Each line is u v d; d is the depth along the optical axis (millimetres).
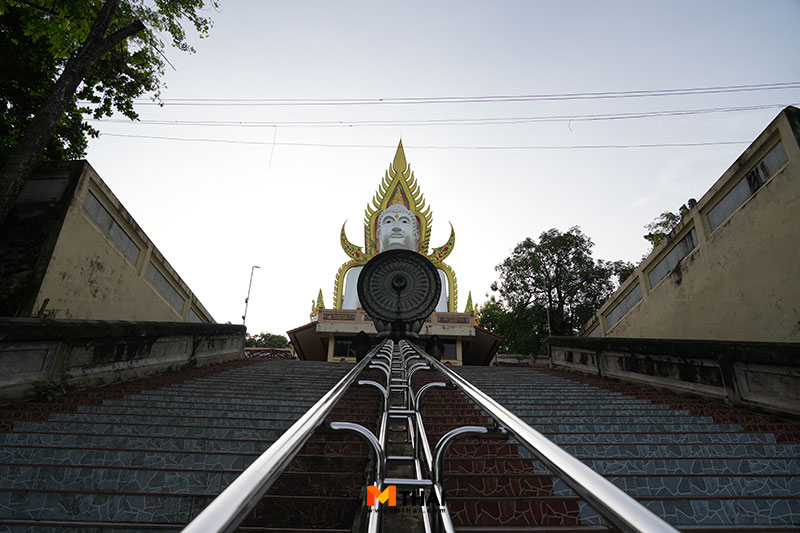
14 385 5461
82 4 7961
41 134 7211
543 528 2637
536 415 5391
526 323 26359
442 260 28844
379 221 28703
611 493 967
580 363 11195
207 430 4434
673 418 5297
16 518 2904
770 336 7562
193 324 10234
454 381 3418
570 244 26984
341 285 28219
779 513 2992
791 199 7191
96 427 4480
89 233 8750
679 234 10180
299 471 3506
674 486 3371
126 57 9992
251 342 57594
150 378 8117
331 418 5145
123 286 9984
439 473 2205
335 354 22828
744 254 8188
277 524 2785
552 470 1249
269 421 4734
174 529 2627
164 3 8680
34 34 8211
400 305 14578
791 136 7148
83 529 2648
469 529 2631
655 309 11102
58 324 6113
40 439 4117
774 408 5527
